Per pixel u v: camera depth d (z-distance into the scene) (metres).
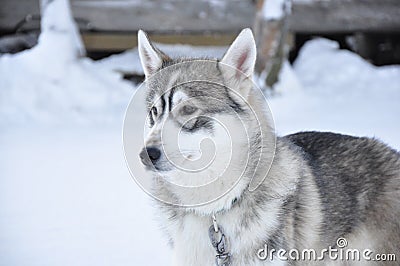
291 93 10.57
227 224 3.83
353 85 11.83
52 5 10.77
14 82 10.39
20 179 7.04
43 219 5.82
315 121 9.34
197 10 12.45
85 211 6.02
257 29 10.49
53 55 10.58
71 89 10.49
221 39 12.57
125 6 12.38
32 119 10.02
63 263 4.89
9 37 12.36
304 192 4.01
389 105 10.47
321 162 4.29
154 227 5.59
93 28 12.37
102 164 7.61
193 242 3.91
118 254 5.06
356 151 4.36
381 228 4.23
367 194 4.22
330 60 12.46
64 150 8.27
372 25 12.80
